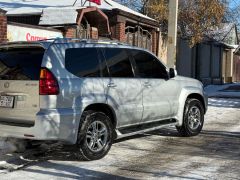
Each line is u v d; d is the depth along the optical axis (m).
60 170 7.93
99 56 8.75
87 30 17.62
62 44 8.26
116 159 8.63
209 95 22.80
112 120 8.90
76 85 8.20
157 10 26.38
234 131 11.55
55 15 15.63
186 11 26.55
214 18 26.77
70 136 8.07
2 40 12.62
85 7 16.23
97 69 8.64
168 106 10.09
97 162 8.42
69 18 15.39
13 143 8.91
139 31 21.91
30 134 7.93
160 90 9.87
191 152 9.23
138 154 9.02
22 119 8.09
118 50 9.15
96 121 8.46
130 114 9.16
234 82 42.09
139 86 9.34
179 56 27.97
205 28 26.81
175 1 14.18
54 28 15.59
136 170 7.95
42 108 7.90
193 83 10.92
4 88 8.27
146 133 11.12
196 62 31.30
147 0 28.61
